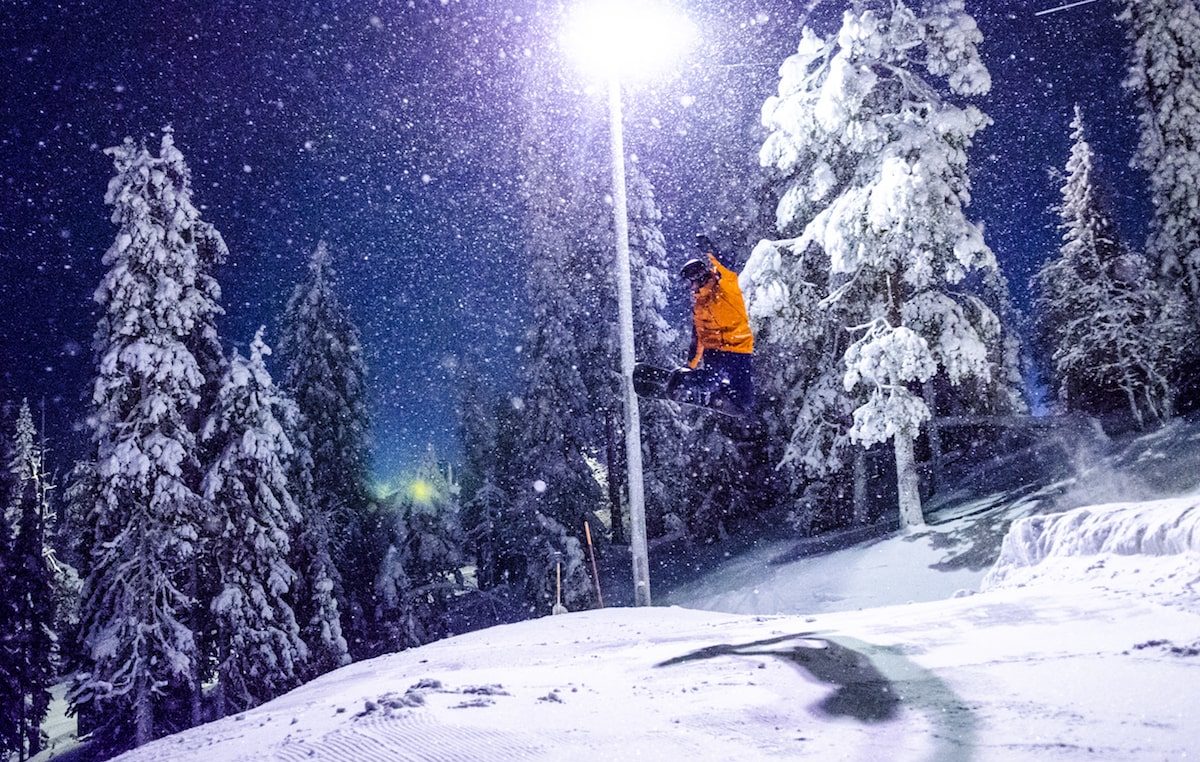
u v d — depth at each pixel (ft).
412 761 11.32
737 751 10.85
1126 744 9.57
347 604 107.76
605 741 11.68
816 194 76.64
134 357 74.59
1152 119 100.01
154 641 74.79
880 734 11.21
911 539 75.97
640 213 119.96
